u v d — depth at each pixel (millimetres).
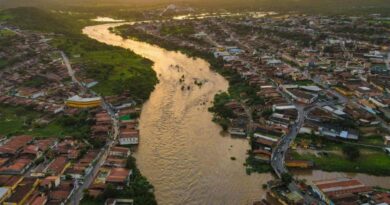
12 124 164500
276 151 138875
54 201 107062
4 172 122250
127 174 120250
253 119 168875
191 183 122375
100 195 110500
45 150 137375
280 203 109438
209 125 166500
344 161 134000
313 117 165750
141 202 108438
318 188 112875
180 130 161375
